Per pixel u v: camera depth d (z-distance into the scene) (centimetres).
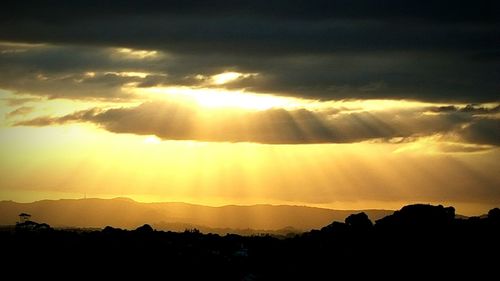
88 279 12938
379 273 12700
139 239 14725
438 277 12319
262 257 14050
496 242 13162
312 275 12975
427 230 13688
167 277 13038
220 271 13350
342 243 14050
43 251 14000
